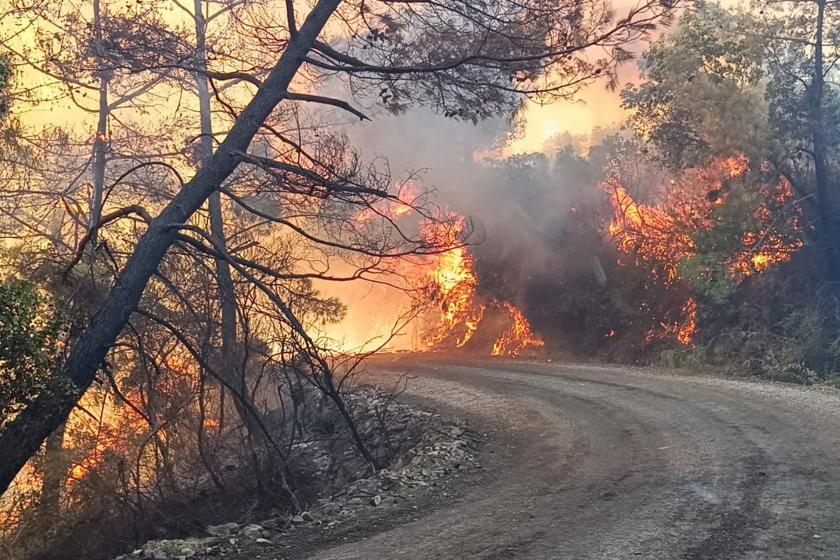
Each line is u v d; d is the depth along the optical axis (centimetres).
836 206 2000
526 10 1215
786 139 1950
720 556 571
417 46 1293
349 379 2216
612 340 2566
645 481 846
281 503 1219
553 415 1441
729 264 2064
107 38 1277
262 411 1673
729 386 1585
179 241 1177
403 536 731
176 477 1337
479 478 1002
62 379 945
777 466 846
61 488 1298
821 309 1883
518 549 641
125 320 1075
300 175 1173
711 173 2138
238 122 1159
